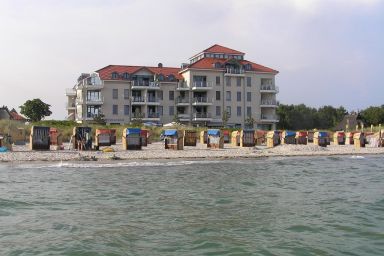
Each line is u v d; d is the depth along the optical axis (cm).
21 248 956
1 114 10075
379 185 2027
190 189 1853
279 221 1234
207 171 2600
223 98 8894
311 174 2494
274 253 930
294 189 1881
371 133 6047
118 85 8356
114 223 1199
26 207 1420
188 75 8725
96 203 1507
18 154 3381
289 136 5216
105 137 4466
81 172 2483
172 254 921
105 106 8281
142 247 971
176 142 4322
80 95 8562
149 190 1814
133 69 8781
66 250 941
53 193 1712
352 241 1029
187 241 1020
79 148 3975
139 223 1201
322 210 1399
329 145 5850
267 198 1633
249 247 972
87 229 1129
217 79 8856
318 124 11912
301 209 1414
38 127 3856
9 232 1095
